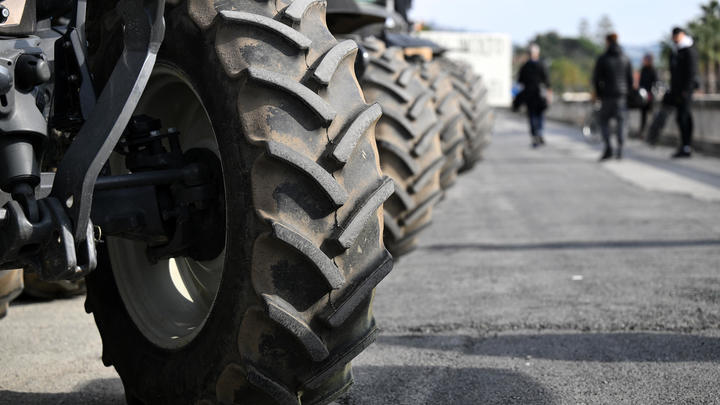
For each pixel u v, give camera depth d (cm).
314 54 197
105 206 207
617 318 369
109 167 232
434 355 321
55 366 314
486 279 475
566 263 517
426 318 382
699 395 264
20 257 190
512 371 297
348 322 197
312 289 190
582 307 394
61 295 433
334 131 193
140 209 211
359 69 384
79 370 308
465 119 749
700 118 1513
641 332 346
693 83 1346
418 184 444
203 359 203
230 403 201
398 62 482
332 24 460
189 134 236
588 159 1370
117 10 215
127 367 238
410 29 812
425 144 448
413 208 443
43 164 258
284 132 188
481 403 263
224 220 214
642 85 1756
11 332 367
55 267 188
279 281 188
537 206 810
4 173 196
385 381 288
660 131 1573
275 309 185
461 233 656
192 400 208
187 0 203
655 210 759
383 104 450
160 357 225
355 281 194
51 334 364
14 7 216
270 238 186
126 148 238
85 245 190
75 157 190
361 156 197
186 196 212
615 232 635
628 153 1488
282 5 202
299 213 188
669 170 1162
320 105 190
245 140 189
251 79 187
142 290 243
